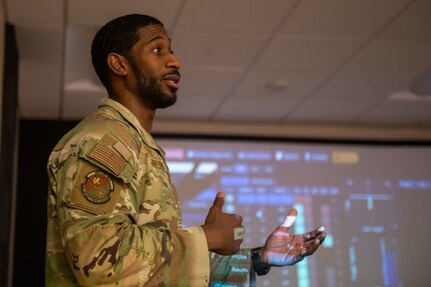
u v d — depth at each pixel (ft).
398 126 17.33
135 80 3.55
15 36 10.67
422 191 16.93
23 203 14.84
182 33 10.86
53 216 2.99
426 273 16.26
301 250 3.60
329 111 15.85
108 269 2.57
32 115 15.34
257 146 16.70
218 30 10.77
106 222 2.65
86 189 2.73
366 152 17.08
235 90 14.03
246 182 16.31
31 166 15.17
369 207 16.61
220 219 3.02
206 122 16.70
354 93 14.38
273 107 15.44
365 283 15.94
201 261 2.80
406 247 16.40
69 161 2.84
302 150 16.87
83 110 14.99
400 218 16.63
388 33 11.04
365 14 10.23
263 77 13.19
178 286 2.73
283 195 16.37
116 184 2.81
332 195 16.57
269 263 3.60
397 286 16.05
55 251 2.94
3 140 9.71
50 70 12.34
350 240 16.22
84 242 2.59
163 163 3.36
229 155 16.49
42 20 10.12
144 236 2.70
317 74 13.06
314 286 15.62
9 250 12.13
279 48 11.62
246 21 10.41
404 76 13.33
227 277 3.58
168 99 3.60
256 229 15.94
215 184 16.16
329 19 10.39
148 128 3.65
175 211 3.25
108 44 3.65
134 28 3.64
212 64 12.39
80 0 9.45
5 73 9.78
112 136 2.96
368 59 12.28
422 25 10.71
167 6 9.74
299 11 10.05
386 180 16.90
